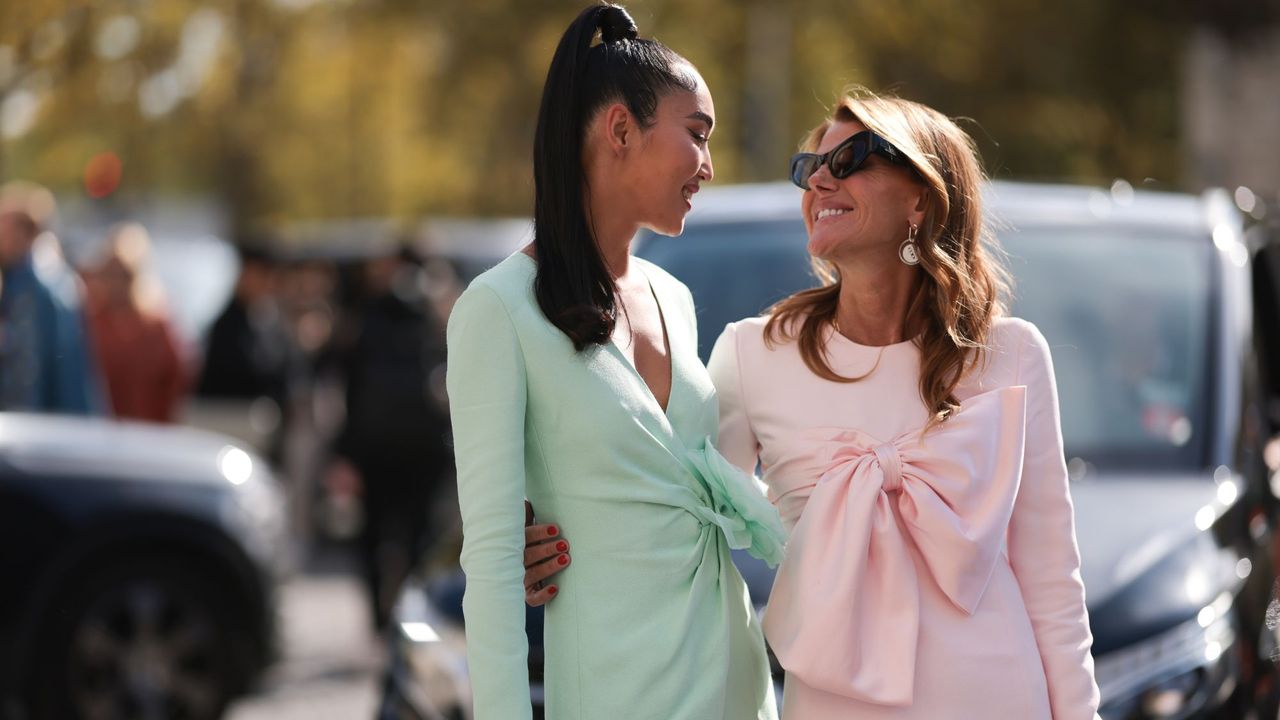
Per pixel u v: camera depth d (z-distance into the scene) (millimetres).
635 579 2895
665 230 3018
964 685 2967
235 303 12281
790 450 3148
